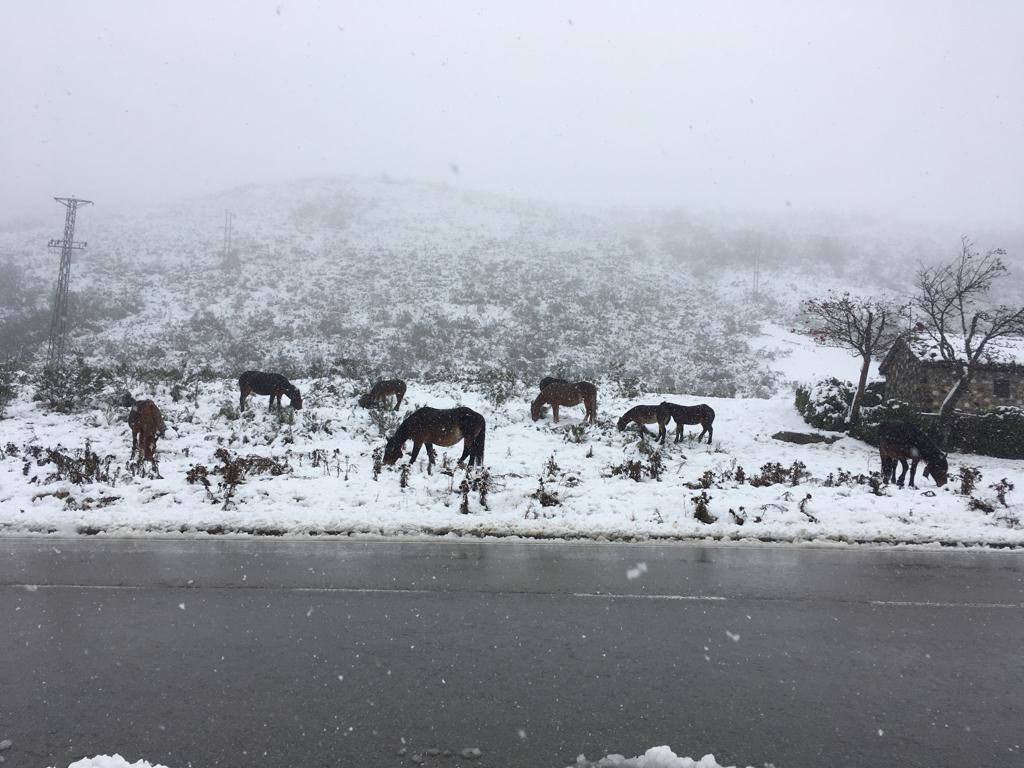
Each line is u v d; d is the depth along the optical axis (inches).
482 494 413.1
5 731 158.7
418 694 178.9
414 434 476.1
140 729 159.8
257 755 149.4
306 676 188.4
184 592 260.2
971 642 225.8
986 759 154.5
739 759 151.6
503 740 156.9
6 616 233.0
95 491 417.1
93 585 267.9
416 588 268.8
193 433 601.9
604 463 556.4
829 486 497.4
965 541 374.3
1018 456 724.7
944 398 881.5
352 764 146.5
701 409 669.9
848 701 181.3
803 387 870.4
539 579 284.2
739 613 247.9
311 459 522.6
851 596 272.2
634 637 221.9
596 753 152.1
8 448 513.3
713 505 420.2
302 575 283.9
